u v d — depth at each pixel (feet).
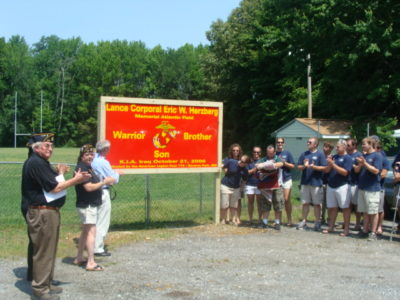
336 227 34.78
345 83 81.71
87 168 21.88
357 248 27.63
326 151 32.78
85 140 284.82
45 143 18.17
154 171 31.63
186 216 37.22
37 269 17.75
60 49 330.34
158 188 55.42
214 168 33.86
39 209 17.87
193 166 33.06
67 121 289.74
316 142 32.81
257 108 148.15
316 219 32.96
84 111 284.61
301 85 121.60
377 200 29.78
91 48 323.98
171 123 32.19
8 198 46.39
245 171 34.40
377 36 69.41
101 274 21.31
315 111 107.34
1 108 284.00
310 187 32.96
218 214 34.58
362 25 69.15
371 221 30.19
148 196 33.96
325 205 35.96
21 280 20.22
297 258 24.93
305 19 80.53
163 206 41.50
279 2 87.51
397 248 27.84
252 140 148.77
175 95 294.46
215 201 34.47
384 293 19.17
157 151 31.76
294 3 85.35
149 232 31.07
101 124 29.86
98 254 24.54
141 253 25.44
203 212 39.06
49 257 17.97
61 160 120.57
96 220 22.35
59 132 288.30
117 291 18.90
